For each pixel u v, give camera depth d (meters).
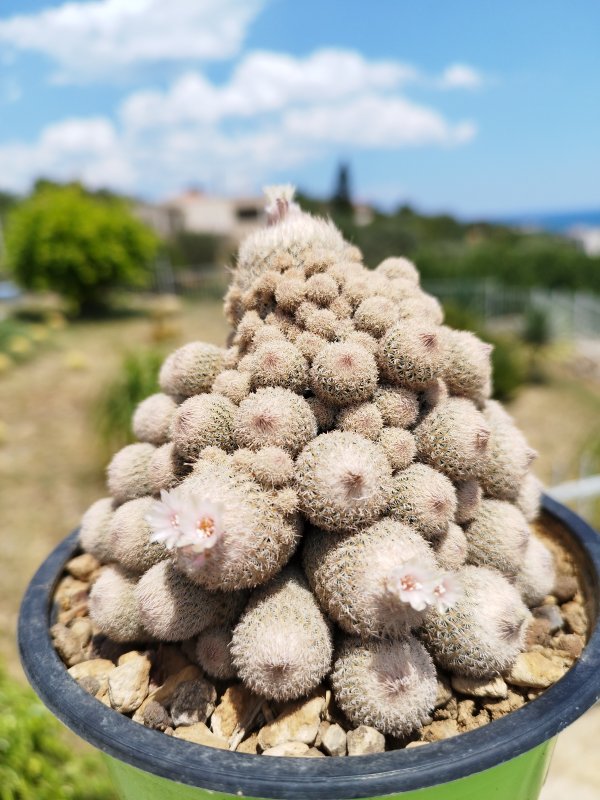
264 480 0.14
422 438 0.16
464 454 0.15
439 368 0.16
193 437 0.15
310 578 0.15
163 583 0.15
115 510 0.19
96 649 0.17
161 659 0.16
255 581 0.14
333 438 0.14
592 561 0.19
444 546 0.15
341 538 0.14
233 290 0.19
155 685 0.16
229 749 0.14
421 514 0.14
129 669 0.15
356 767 0.12
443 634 0.14
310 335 0.16
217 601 0.15
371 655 0.14
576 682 0.14
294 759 0.12
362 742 0.13
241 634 0.14
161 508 0.13
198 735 0.14
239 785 0.11
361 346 0.16
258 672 0.13
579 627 0.18
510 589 0.15
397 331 0.15
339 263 0.17
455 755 0.12
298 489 0.14
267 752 0.13
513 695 0.15
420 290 0.19
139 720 0.14
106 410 0.60
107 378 1.00
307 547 0.15
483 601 0.15
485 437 0.15
